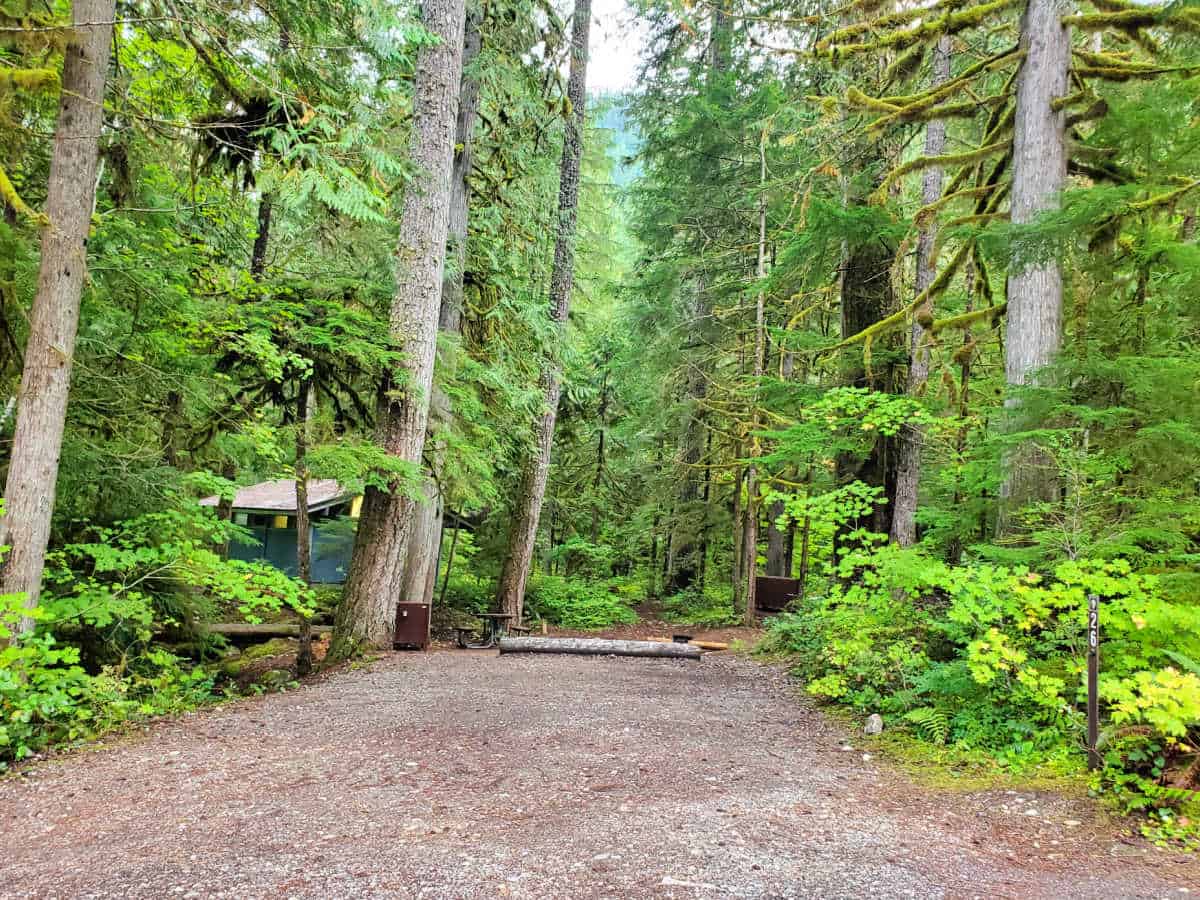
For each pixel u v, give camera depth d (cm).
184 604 894
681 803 397
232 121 795
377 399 943
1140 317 696
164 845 330
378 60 907
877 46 815
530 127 1268
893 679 644
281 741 520
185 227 919
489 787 421
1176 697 362
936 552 804
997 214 756
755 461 1112
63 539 780
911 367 960
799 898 283
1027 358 655
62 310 585
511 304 1188
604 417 2198
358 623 933
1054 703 469
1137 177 667
